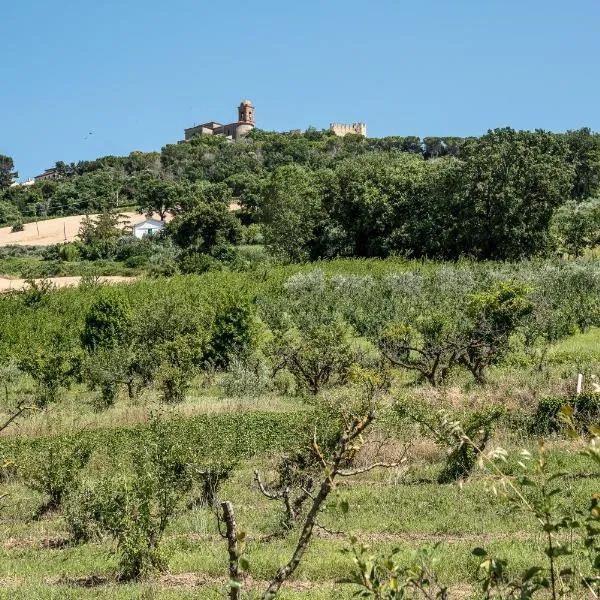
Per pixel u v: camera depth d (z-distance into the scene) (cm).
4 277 11662
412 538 1650
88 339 5375
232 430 2612
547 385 2938
